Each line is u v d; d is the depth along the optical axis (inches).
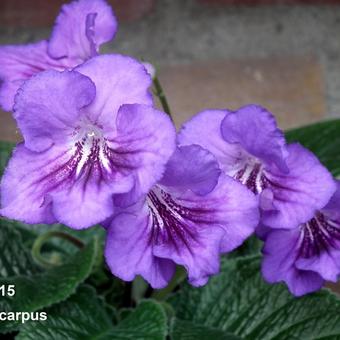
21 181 8.5
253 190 9.0
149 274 8.6
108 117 8.3
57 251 12.2
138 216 8.7
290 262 9.5
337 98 17.6
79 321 10.2
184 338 10.1
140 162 8.0
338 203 9.3
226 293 11.0
